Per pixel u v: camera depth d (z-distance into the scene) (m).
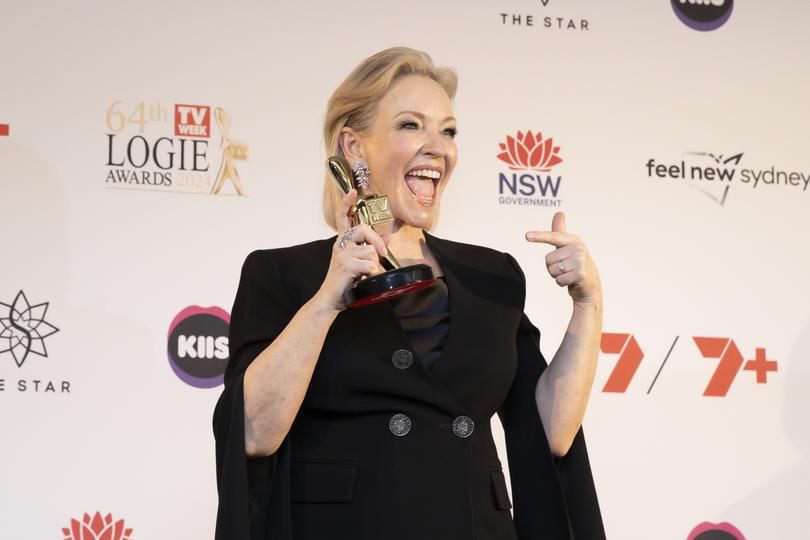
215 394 3.08
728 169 3.48
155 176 3.14
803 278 3.45
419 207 2.24
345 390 1.99
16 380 2.96
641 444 3.28
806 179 3.51
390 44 3.36
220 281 3.13
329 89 3.29
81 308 3.03
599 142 3.43
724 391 3.35
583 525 2.18
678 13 3.55
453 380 2.04
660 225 3.41
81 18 3.17
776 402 3.37
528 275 3.33
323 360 2.01
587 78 3.46
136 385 3.03
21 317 2.99
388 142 2.23
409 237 2.26
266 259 2.20
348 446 1.97
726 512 3.29
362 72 2.30
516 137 3.39
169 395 3.04
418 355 2.03
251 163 3.21
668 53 3.52
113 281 3.06
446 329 2.11
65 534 2.93
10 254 3.02
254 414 1.94
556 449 2.18
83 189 3.09
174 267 3.11
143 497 2.99
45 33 3.15
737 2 3.58
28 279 3.01
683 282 3.39
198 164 3.17
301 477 1.97
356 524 1.92
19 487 2.92
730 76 3.54
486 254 2.31
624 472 3.26
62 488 2.94
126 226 3.10
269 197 3.20
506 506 2.05
